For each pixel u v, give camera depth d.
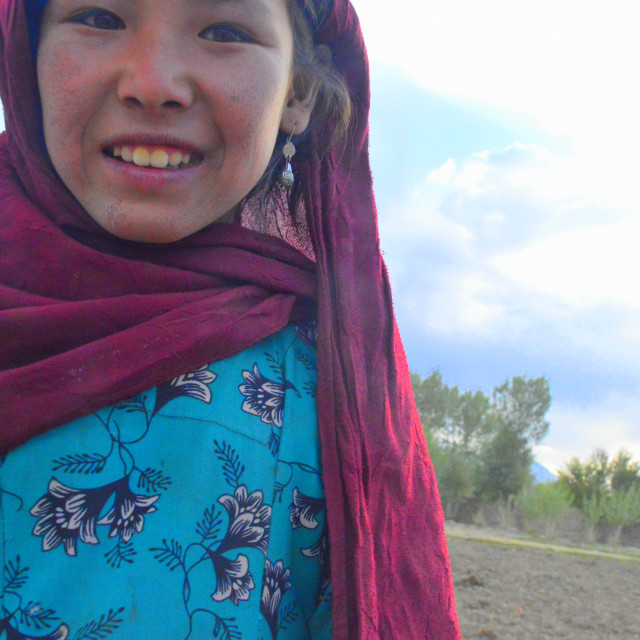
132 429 0.35
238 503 0.36
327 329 0.43
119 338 0.36
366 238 0.49
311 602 0.40
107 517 0.34
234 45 0.38
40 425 0.34
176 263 0.40
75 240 0.39
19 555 0.33
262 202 0.50
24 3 0.39
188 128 0.37
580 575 2.25
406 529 0.43
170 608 0.33
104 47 0.36
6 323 0.36
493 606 1.85
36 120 0.41
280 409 0.40
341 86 0.48
